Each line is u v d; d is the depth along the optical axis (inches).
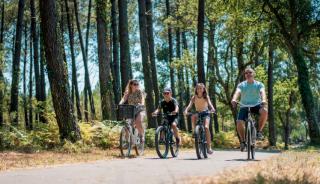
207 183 278.4
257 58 1834.4
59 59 745.6
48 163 522.6
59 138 770.8
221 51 1899.6
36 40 1568.7
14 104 1163.9
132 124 631.2
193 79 1983.3
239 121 531.2
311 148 906.7
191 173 357.4
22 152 671.1
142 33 1131.9
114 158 595.2
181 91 2042.3
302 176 313.7
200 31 1195.3
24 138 772.6
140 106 635.5
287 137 2640.3
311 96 1192.8
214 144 1346.0
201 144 569.0
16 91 1173.1
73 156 622.5
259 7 1353.3
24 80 2166.6
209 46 1791.3
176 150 617.9
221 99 1800.0
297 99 2669.8
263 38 1466.5
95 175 351.6
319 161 455.2
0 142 743.7
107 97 1082.1
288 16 1318.9
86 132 807.1
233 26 1630.2
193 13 1772.9
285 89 2231.8
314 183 289.6
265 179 291.1
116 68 1325.0
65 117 745.6
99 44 1094.4
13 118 1051.3
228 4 1406.3
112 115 1110.4
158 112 613.9
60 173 369.1
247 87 529.7
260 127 531.5
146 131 948.0
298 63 1224.8
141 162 497.4
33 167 468.8
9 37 2107.5
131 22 2140.7
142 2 1133.7
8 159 557.9
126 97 636.1
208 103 581.9
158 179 317.4
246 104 531.8
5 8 1985.7
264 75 1889.8
